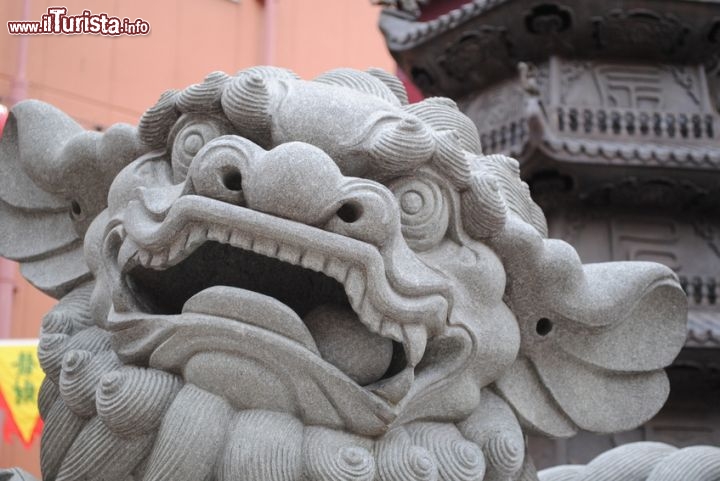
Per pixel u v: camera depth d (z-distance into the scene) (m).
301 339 1.29
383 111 1.42
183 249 1.32
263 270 1.47
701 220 3.69
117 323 1.38
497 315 1.47
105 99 5.93
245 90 1.40
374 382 1.37
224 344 1.30
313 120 1.39
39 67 5.73
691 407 3.38
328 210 1.28
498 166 1.66
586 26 3.74
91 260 1.51
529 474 1.61
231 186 1.33
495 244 1.49
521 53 3.88
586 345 1.65
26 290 5.70
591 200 3.64
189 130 1.44
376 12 7.07
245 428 1.31
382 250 1.32
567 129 3.68
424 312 1.34
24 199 1.75
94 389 1.41
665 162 3.49
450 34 3.91
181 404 1.33
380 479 1.34
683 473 1.85
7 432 4.74
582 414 1.64
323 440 1.31
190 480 1.30
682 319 1.71
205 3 6.42
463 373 1.44
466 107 4.08
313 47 6.73
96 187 1.63
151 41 6.17
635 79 3.83
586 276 1.63
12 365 4.38
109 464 1.39
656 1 3.64
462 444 1.42
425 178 1.42
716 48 3.82
